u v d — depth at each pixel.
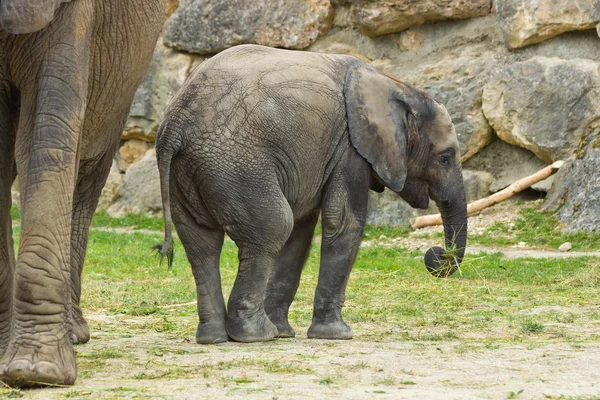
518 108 28.56
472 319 13.20
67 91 8.02
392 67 31.39
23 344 7.81
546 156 28.45
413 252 24.58
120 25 9.45
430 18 30.73
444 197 13.09
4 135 8.55
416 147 12.70
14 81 8.25
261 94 11.12
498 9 29.11
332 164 11.68
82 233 11.85
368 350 10.48
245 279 11.14
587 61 28.03
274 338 11.62
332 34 33.25
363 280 18.22
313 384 8.27
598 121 27.58
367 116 11.80
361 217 11.89
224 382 8.34
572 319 12.93
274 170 11.12
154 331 12.41
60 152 7.95
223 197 10.90
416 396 7.70
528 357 9.91
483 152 29.95
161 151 10.90
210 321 11.21
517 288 16.94
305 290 16.80
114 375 8.73
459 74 29.98
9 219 8.90
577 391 8.02
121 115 11.23
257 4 33.88
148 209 35.31
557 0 28.00
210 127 10.92
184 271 20.41
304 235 12.34
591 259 21.06
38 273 7.83
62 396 7.61
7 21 7.23
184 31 35.00
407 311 14.16
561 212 26.55
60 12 8.03
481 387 8.21
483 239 26.22
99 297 15.84
